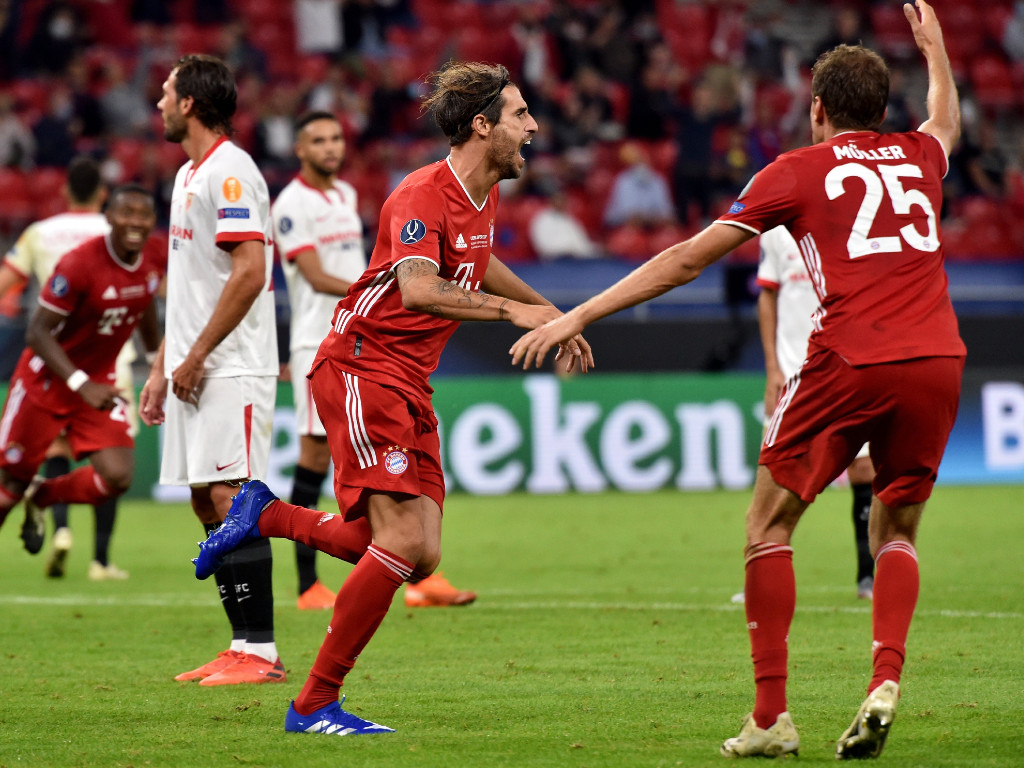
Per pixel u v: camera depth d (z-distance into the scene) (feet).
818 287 41.34
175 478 57.41
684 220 194.80
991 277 172.96
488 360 149.69
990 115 241.55
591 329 152.35
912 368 39.86
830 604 75.61
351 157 194.29
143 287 74.59
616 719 46.01
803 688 51.37
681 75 223.10
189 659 59.82
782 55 230.07
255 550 54.39
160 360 59.67
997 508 129.80
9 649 62.64
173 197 57.21
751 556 41.27
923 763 38.73
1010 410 153.07
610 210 193.57
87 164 97.30
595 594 81.05
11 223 180.65
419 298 41.86
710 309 158.51
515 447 146.41
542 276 163.43
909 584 41.16
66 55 200.75
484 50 217.56
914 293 40.65
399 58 220.23
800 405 41.22
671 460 148.87
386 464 43.93
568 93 217.97
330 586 87.76
